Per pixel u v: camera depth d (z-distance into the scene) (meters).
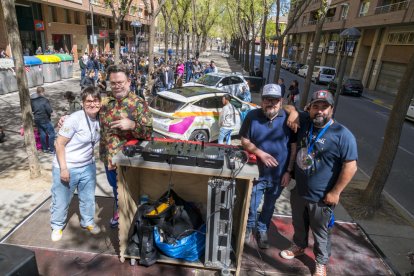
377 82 26.06
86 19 32.84
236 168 2.65
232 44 62.84
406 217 4.72
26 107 4.76
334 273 3.17
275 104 2.99
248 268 3.13
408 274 3.22
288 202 4.89
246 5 24.11
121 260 3.04
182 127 7.02
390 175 7.13
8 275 1.56
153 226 2.94
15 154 6.29
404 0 21.42
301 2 12.54
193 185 3.43
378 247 3.65
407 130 12.67
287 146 3.14
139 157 2.74
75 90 14.17
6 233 3.51
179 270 3.01
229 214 2.76
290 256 3.31
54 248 3.22
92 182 3.36
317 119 2.66
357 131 11.20
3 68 12.36
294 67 36.62
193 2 23.72
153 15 11.73
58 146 3.00
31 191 4.69
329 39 36.94
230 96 7.31
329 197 2.73
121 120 2.83
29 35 24.44
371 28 26.67
